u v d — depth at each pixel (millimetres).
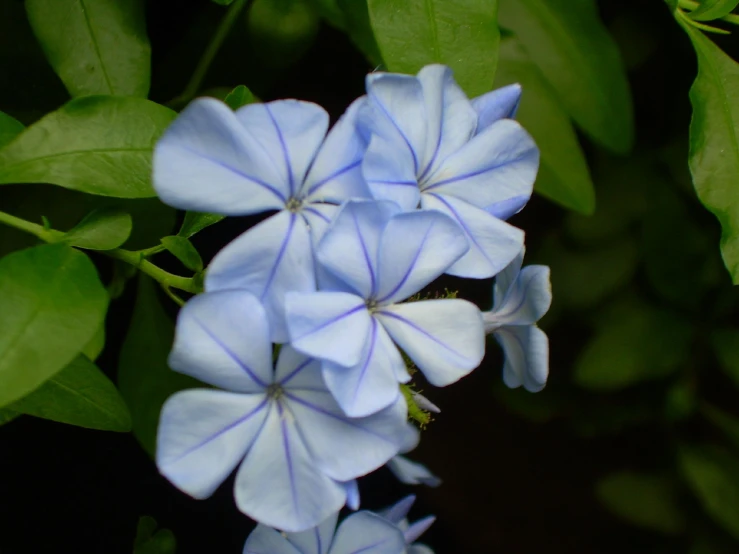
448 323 185
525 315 200
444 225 181
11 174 185
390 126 182
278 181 178
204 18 239
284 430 182
